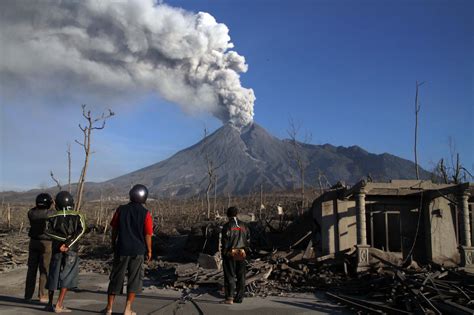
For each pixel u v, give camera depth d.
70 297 9.94
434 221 15.24
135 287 7.50
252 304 9.45
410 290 9.01
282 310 8.79
